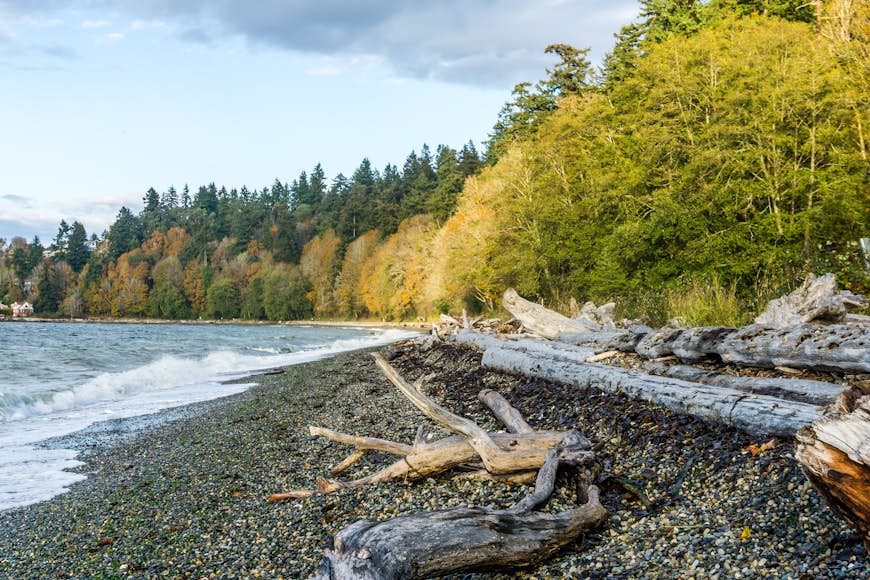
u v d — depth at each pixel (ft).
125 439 37.32
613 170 109.19
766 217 75.10
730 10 120.98
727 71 87.71
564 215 118.83
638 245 86.28
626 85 116.88
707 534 14.08
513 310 47.62
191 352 109.29
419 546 13.07
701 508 15.61
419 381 33.81
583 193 122.11
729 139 80.28
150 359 95.30
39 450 34.76
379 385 51.44
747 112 79.71
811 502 13.98
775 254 70.59
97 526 22.13
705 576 12.45
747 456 17.30
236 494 24.29
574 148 126.21
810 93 75.31
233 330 237.25
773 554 12.59
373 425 33.63
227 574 16.98
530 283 121.60
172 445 35.01
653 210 89.10
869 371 20.43
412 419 33.76
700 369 26.05
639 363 30.58
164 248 409.90
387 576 12.64
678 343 28.17
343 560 13.64
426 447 21.20
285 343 143.43
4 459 32.60
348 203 360.28
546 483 17.11
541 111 164.25
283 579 16.17
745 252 74.23
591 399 26.18
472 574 14.38
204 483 26.40
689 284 59.41
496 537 13.80
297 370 73.77
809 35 90.63
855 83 77.00
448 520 13.99
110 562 18.78
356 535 13.80
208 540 19.72
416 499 19.85
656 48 105.81
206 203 497.46
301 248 368.07
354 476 24.49
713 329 26.84
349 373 64.44
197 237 403.34
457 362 50.57
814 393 19.85
